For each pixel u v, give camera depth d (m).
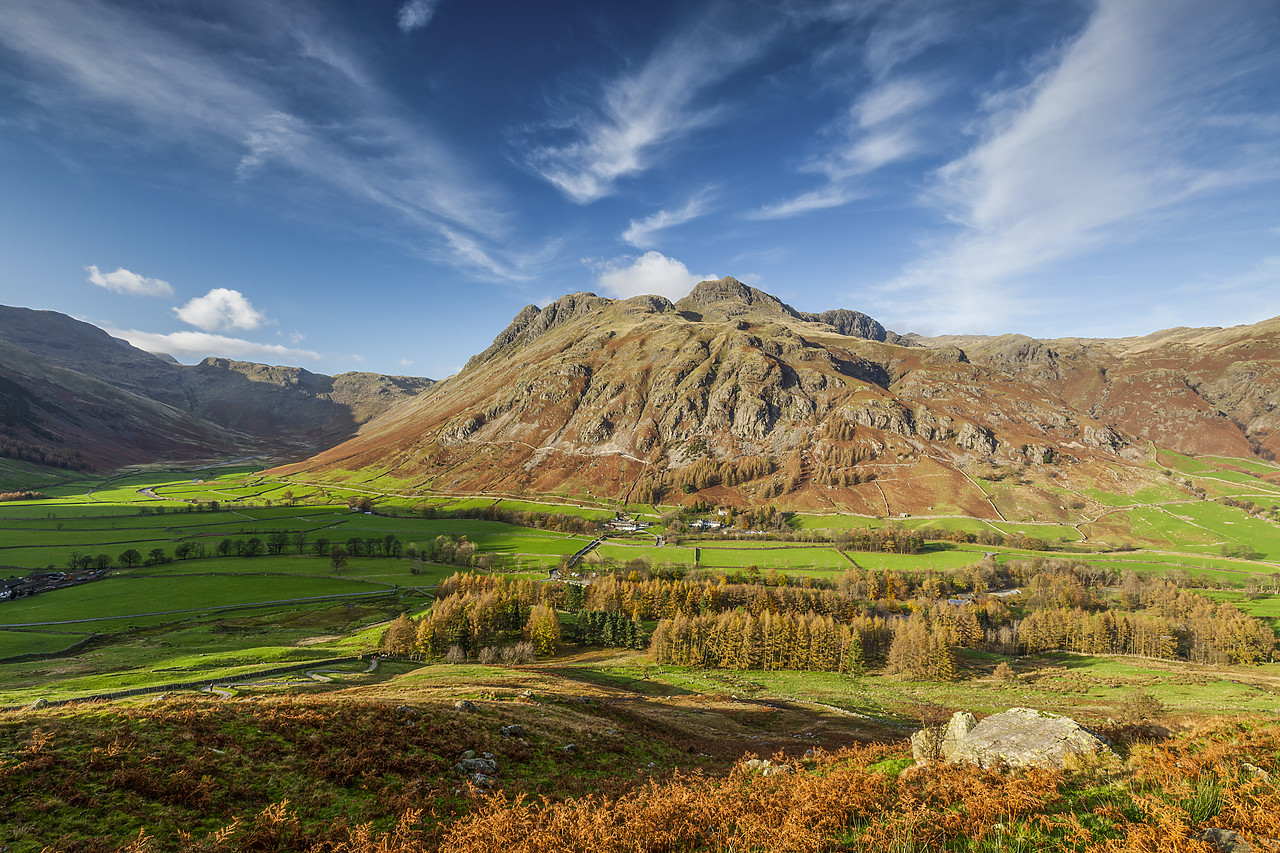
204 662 89.44
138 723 26.25
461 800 25.70
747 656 115.12
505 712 41.25
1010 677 106.88
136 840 18.62
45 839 18.03
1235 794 13.12
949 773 18.05
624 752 38.78
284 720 29.86
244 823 20.97
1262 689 95.06
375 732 31.08
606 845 16.45
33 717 25.41
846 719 68.81
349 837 20.94
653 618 148.50
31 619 127.00
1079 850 12.44
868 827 14.88
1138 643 128.25
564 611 150.25
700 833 17.09
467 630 108.31
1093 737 19.75
